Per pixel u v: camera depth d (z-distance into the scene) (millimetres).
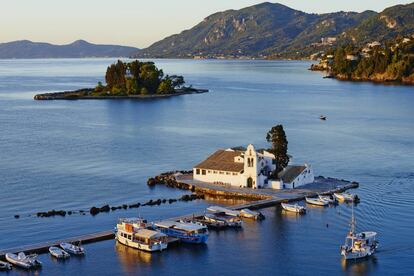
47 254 115500
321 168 189500
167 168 191500
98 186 168750
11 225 133125
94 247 119312
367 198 152000
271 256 113750
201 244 120688
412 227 128250
